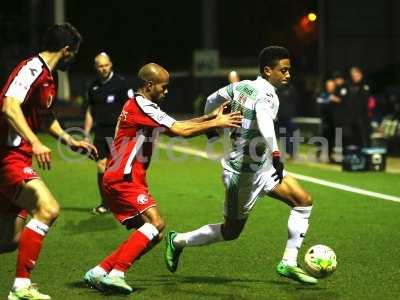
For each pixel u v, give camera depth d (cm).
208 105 1111
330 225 1569
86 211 1761
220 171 2506
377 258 1275
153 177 2350
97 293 1066
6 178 1005
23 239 991
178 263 1245
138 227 1092
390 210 1755
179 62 7394
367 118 2828
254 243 1392
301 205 1102
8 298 996
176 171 2505
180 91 6644
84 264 1249
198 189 2097
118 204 1084
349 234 1477
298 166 2712
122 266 1050
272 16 6181
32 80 989
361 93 2823
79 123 4166
